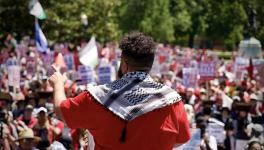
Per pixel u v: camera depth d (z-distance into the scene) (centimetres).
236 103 1455
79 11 3862
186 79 2062
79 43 3941
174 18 7156
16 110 1345
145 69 391
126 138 377
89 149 394
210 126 1234
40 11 1662
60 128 1120
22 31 3406
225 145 1288
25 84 1856
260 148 948
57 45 3206
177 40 7862
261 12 3703
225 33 6688
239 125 1367
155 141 379
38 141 1061
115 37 4603
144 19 6450
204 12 7106
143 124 377
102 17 4244
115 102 377
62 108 379
